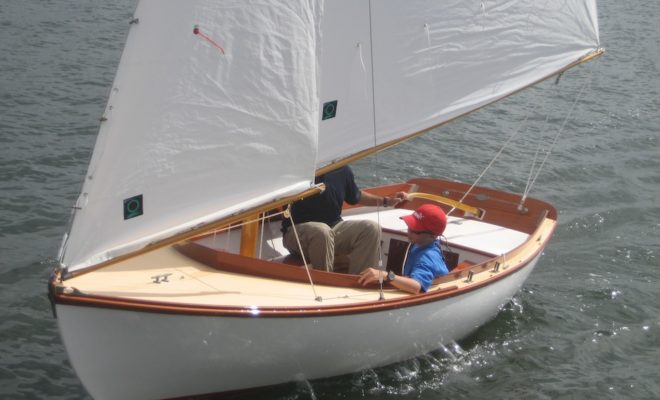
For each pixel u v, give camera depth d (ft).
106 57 57.57
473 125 52.06
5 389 25.14
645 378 27.76
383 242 30.58
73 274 19.99
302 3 21.76
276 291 23.72
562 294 33.24
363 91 26.86
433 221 25.88
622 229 39.58
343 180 27.40
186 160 21.09
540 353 29.01
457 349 28.78
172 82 20.44
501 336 29.84
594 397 26.66
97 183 19.90
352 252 26.40
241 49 21.17
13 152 41.93
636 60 68.59
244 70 21.34
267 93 21.79
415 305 25.40
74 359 21.15
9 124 45.16
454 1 28.04
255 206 22.38
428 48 28.02
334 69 25.96
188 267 24.16
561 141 50.62
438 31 28.09
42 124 45.73
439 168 45.44
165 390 23.11
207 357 22.76
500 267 28.91
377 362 26.50
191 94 20.76
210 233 26.89
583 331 30.58
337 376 26.11
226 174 21.79
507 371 27.78
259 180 22.34
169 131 20.67
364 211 32.76
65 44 59.11
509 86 30.53
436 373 27.25
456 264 30.50
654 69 66.54
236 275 24.14
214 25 20.67
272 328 22.90
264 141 22.08
